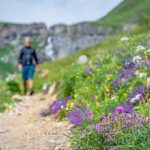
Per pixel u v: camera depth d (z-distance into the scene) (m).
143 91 10.93
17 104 18.22
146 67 12.50
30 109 16.19
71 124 11.09
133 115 8.86
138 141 7.55
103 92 12.70
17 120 13.80
